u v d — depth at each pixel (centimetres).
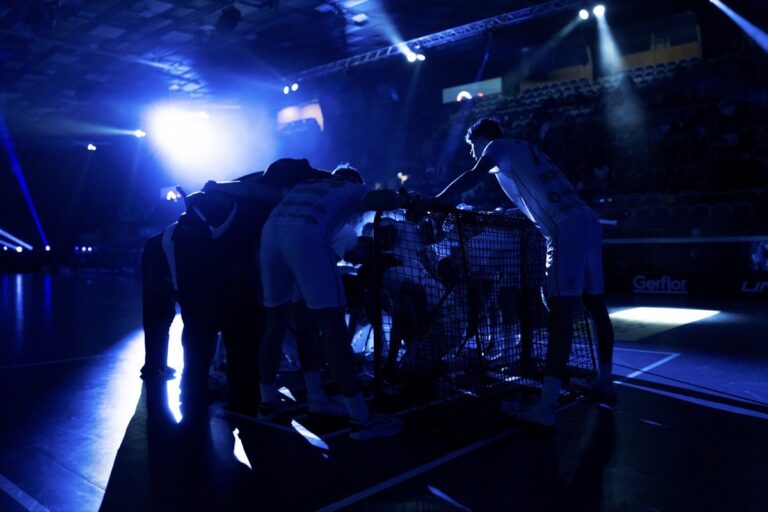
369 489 215
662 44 1628
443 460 243
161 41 1394
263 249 295
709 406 317
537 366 380
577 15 1568
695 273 929
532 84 1830
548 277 291
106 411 325
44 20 1111
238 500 208
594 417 300
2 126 1978
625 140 1341
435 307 344
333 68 1595
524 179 293
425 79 1931
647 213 1002
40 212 2259
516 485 216
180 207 1925
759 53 1417
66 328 680
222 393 359
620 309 770
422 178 1561
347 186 301
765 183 1068
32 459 251
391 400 334
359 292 380
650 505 198
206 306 321
